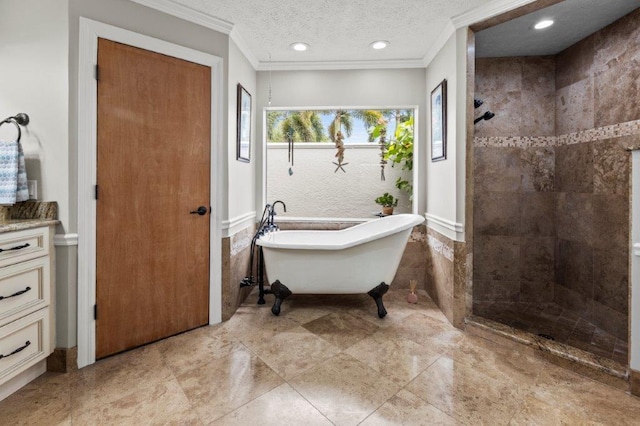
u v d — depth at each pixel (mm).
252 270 2746
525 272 2734
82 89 1627
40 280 1532
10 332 1390
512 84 2680
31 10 1605
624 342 2025
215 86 2152
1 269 1345
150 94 1872
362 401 1396
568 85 2488
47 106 1604
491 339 1959
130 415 1308
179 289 2043
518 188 2711
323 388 1487
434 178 2613
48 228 1569
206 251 2164
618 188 2084
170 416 1303
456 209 2160
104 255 1745
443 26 2199
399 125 3168
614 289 2119
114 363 1706
